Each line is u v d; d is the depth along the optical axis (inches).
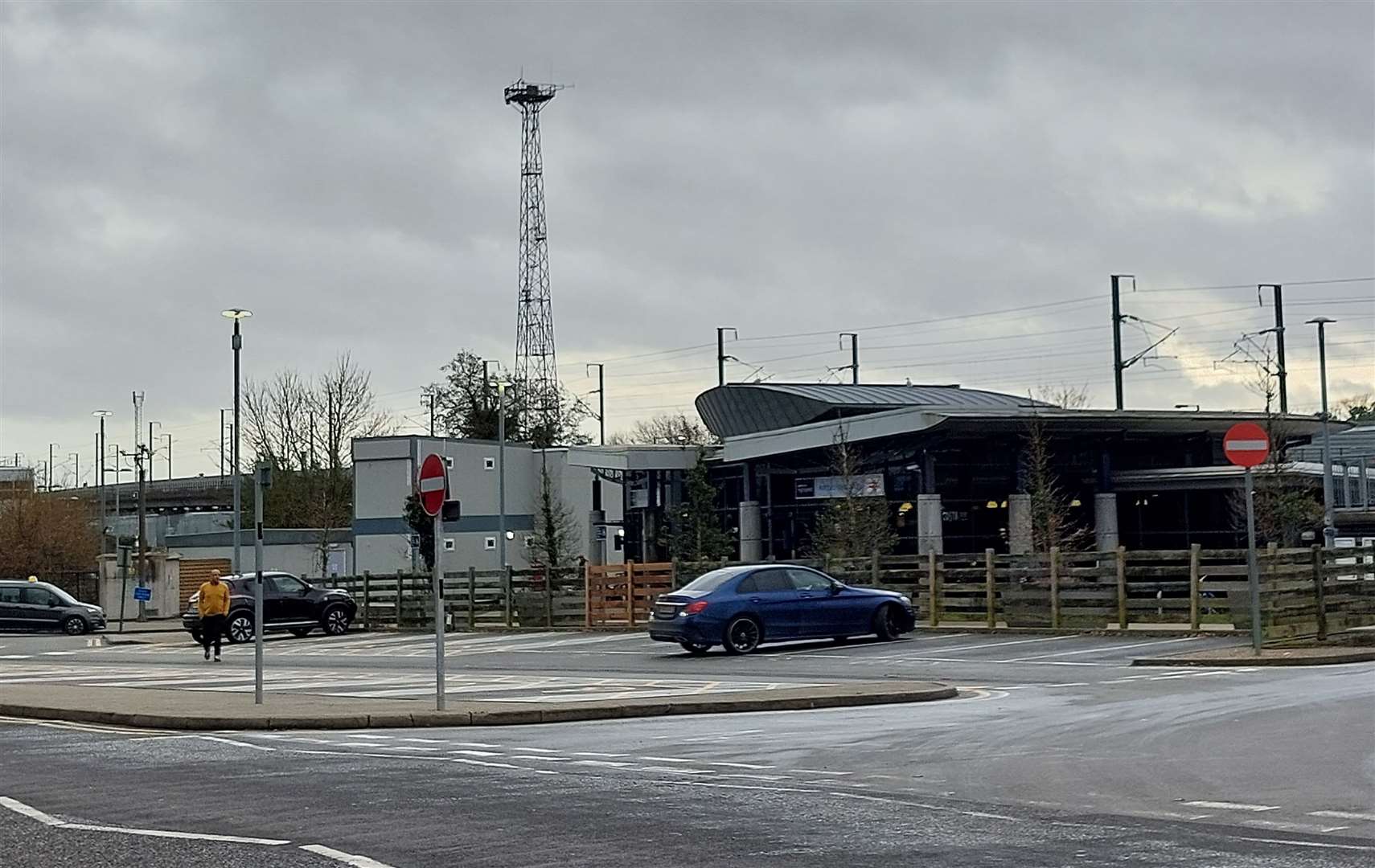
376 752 567.8
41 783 486.9
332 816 406.3
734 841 362.3
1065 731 609.6
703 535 2605.8
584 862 337.4
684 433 3934.5
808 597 1201.4
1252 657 923.4
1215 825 384.2
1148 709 687.7
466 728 677.3
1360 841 358.3
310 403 3550.7
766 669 1027.3
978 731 617.9
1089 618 1259.8
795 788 454.9
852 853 346.9
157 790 464.1
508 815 404.2
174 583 2516.0
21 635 1930.4
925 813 406.0
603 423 4252.0
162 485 4126.5
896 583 1419.8
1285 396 2452.0
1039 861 335.6
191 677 1053.2
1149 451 2460.6
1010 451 2411.4
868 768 508.1
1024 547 2244.1
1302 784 456.8
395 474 2605.8
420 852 351.6
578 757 545.3
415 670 1109.1
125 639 1802.4
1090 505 2425.0
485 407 3405.5
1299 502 2081.7
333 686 929.5
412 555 2431.1
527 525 2768.2
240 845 361.7
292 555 2883.9
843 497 2316.7
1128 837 366.6
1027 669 966.4
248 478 3511.3
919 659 1066.7
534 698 799.1
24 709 767.1
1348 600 1133.1
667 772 496.1
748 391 2876.5
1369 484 2657.5
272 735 649.0
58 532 2893.7
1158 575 1222.3
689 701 743.1
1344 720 614.5
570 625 1690.5
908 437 2337.6
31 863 342.0
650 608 1614.2
